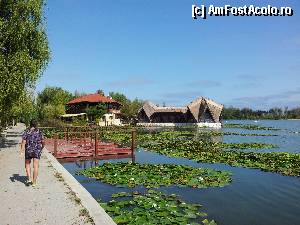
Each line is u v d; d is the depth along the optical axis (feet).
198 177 58.18
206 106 317.22
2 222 27.73
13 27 75.51
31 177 45.93
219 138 170.60
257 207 43.19
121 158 84.43
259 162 78.69
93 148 91.66
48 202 33.63
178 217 35.60
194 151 99.71
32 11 79.46
